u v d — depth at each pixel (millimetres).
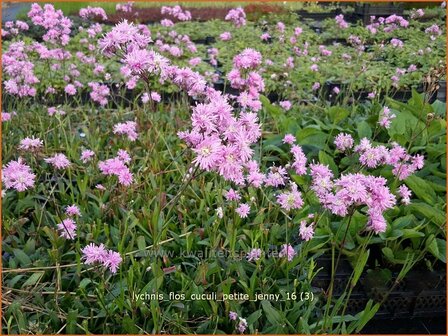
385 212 2473
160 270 1969
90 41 5488
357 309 2375
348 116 3703
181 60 5125
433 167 2982
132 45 2068
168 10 4859
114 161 2371
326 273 2396
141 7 8250
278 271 2211
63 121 3322
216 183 2609
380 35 6496
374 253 2518
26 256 2238
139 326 1995
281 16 7785
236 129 1737
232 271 2197
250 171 2238
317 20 8695
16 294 2133
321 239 2361
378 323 2371
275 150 3205
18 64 3275
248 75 2594
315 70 4609
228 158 1679
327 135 3221
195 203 2604
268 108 3479
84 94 4387
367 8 8008
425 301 2391
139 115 3436
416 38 6332
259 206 2625
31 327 1874
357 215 2354
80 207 2562
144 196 2619
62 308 2049
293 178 2668
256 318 1960
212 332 1962
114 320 2008
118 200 2521
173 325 1968
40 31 6418
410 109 3402
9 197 2656
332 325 2070
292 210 2510
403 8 8055
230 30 6750
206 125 1705
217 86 4746
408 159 2574
